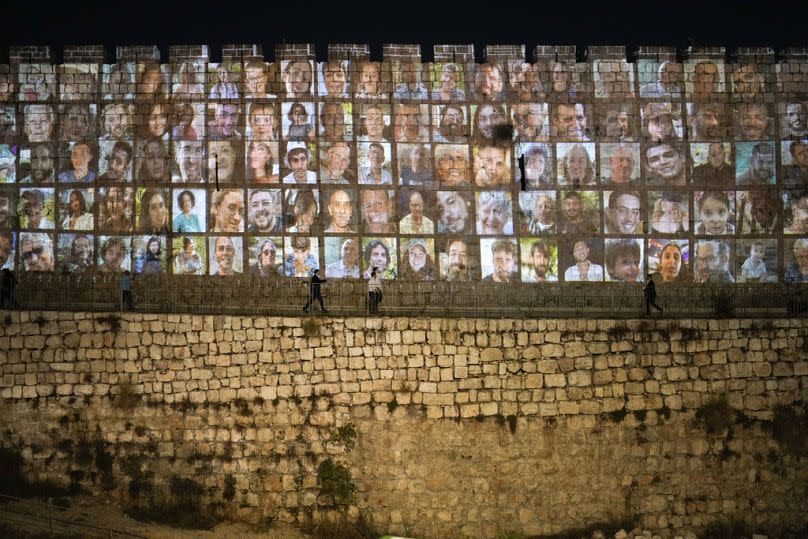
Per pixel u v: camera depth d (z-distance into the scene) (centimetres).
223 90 4681
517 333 4066
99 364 4022
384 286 4616
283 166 4659
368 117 4694
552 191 4709
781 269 4741
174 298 4531
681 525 4047
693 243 4728
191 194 4631
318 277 4584
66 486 3962
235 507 3966
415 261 4644
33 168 4625
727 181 4759
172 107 4666
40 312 4034
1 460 3966
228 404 4016
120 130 4650
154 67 4678
